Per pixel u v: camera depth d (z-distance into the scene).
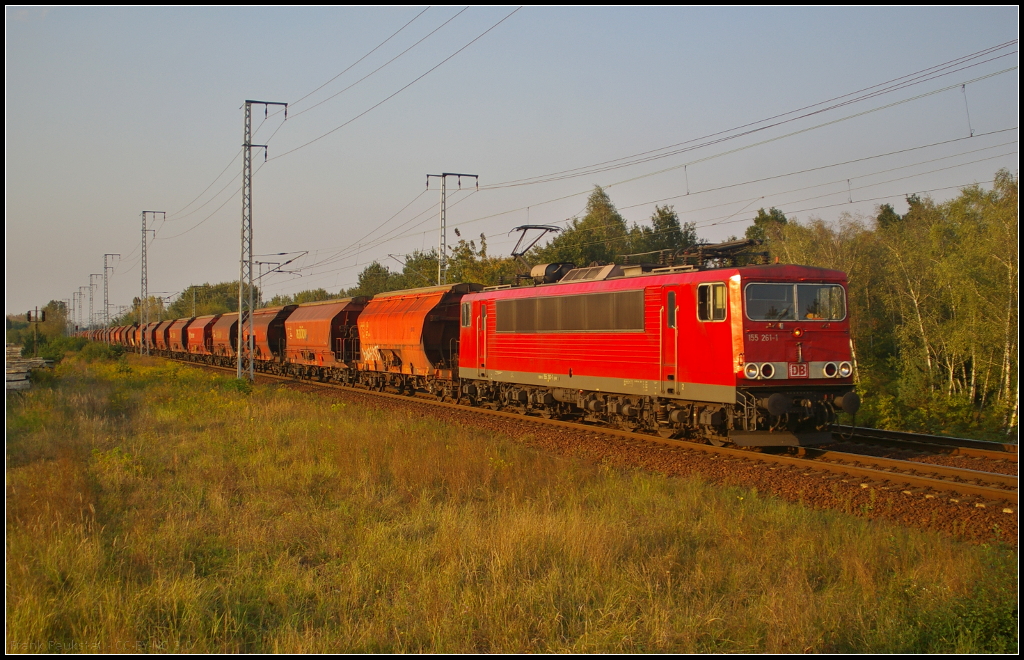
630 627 6.28
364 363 31.42
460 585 7.32
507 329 21.19
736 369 13.83
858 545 8.21
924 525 9.51
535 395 20.56
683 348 14.98
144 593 7.03
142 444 15.48
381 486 11.66
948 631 6.30
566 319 18.55
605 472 12.45
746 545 8.35
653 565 7.66
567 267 20.89
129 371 37.56
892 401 22.62
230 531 9.27
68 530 8.37
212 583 7.56
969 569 7.43
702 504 10.27
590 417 19.00
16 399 22.28
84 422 17.92
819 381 14.38
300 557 8.38
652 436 16.41
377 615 6.72
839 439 16.25
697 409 15.30
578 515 9.14
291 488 11.64
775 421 14.41
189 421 19.08
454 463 12.60
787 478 12.15
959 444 15.10
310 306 37.88
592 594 7.02
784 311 14.21
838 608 6.63
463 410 22.36
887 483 11.70
